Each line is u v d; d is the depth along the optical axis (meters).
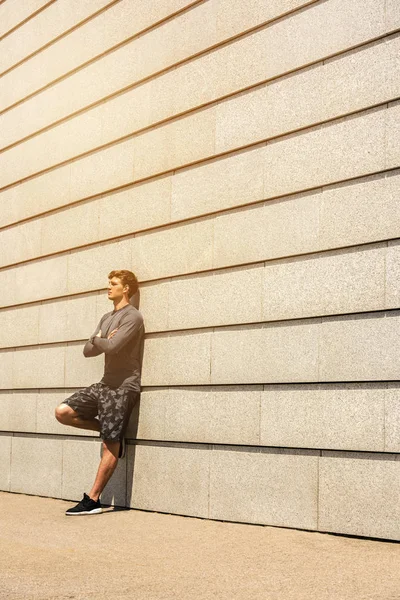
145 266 8.49
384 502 6.24
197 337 7.82
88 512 7.80
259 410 7.19
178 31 8.43
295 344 6.98
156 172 8.48
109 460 7.93
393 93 6.50
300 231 7.06
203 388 7.71
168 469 7.92
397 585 4.80
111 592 4.65
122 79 9.03
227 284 7.62
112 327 8.21
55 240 9.73
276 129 7.35
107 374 8.21
